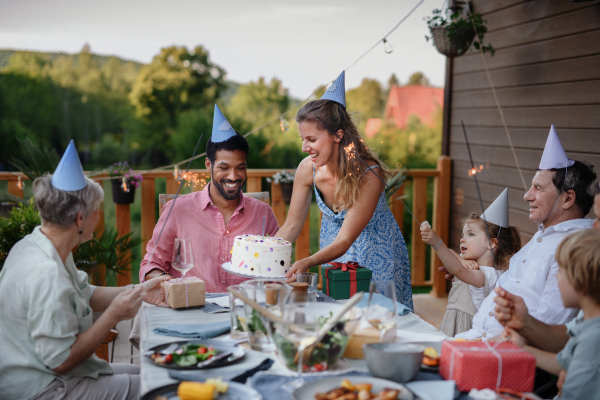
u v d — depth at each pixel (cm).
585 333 119
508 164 362
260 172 394
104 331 138
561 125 312
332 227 233
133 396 153
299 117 211
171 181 379
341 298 187
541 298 170
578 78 299
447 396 108
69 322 136
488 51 379
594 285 118
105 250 346
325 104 209
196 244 216
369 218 212
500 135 371
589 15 289
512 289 183
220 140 206
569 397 118
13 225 265
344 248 203
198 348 133
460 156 421
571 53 304
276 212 403
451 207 435
